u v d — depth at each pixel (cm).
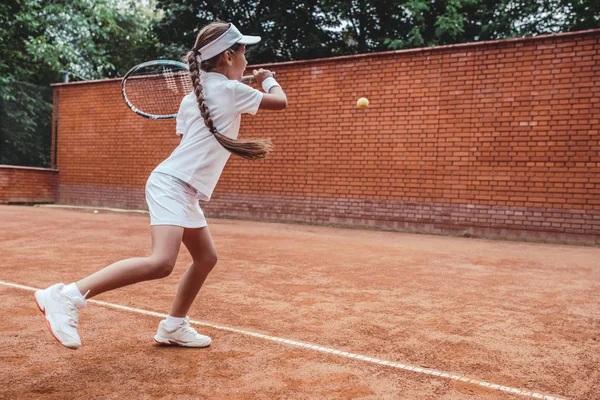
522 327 369
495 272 609
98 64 2427
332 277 546
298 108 1300
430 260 693
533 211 1029
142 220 1215
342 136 1242
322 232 1076
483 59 1081
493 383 261
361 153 1219
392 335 342
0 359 276
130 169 1576
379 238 986
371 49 2042
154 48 2372
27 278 496
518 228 1042
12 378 249
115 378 253
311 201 1282
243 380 255
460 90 1104
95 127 1642
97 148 1639
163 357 286
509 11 1753
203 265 293
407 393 244
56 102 1717
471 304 439
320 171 1271
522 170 1041
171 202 264
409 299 452
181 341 303
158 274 257
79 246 733
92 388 239
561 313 413
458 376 269
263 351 301
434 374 271
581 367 288
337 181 1248
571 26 1675
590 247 945
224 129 272
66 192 1702
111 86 1612
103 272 248
